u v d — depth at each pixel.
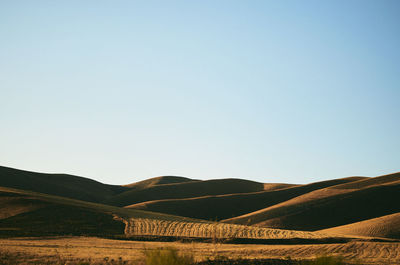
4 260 26.03
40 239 46.59
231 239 53.91
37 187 152.38
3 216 63.34
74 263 26.00
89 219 65.94
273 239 55.84
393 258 40.06
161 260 17.72
